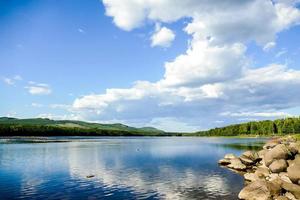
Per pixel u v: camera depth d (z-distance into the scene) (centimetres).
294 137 9944
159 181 4081
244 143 14325
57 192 3428
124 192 3416
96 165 5844
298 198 2770
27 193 3391
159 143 16488
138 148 11406
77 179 4247
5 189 3594
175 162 6406
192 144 14825
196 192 3391
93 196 3241
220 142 16538
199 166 5688
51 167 5522
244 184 3834
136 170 5131
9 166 5638
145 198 3142
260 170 4166
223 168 5397
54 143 14112
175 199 3089
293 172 3219
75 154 8306
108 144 14525
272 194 2886
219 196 3192
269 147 7212
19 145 11944
